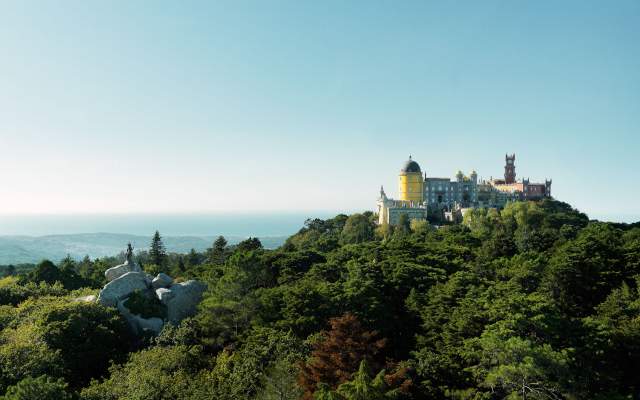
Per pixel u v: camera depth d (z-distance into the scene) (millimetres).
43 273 99625
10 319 66312
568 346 45688
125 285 77875
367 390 36188
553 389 41188
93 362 59000
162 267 137875
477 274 69062
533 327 47219
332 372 44219
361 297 59500
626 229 122562
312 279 77312
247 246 136625
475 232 123000
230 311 65312
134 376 46312
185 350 55250
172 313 76625
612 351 47250
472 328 50562
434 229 168125
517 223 155125
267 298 63812
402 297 67438
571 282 63531
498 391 44969
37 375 48938
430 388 45219
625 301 55906
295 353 49469
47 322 61312
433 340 53500
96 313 67625
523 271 64062
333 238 159125
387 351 55375
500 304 49281
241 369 47219
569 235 116938
